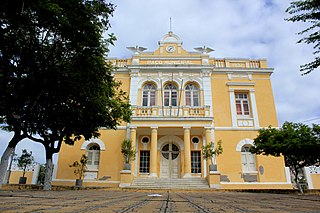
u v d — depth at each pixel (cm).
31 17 743
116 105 1305
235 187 1812
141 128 1920
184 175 1761
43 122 1095
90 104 1078
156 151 1822
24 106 971
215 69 2164
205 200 495
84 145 1956
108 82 1186
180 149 1989
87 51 927
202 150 1853
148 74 2155
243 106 2097
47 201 362
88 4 833
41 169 2331
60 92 962
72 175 1883
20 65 862
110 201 403
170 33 2323
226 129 1981
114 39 1010
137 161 1920
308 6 651
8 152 1023
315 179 2050
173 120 1877
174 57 2216
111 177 1855
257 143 1518
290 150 1338
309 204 403
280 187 1812
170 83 2148
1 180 976
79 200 405
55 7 711
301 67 714
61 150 1945
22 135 1077
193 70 2152
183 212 261
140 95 2098
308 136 1353
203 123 1866
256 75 2156
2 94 890
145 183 1634
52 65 900
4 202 327
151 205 344
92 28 862
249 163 1912
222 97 2088
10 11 680
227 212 266
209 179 1595
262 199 567
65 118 1085
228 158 1897
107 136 1969
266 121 2012
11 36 782
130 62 2247
